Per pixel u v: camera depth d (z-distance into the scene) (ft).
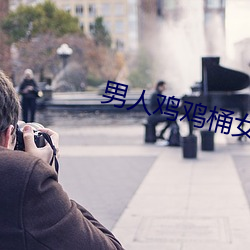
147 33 242.78
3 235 6.78
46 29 168.25
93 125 85.92
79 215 7.13
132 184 36.06
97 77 214.48
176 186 35.22
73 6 349.61
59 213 6.92
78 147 56.80
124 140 63.62
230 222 26.17
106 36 246.27
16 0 197.36
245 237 23.75
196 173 40.16
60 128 81.10
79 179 38.04
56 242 6.85
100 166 43.83
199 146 57.11
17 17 165.37
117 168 42.78
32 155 7.26
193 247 22.53
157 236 24.13
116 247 7.43
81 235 7.00
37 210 6.81
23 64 159.84
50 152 7.78
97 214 28.04
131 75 241.35
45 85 109.40
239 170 41.42
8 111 7.31
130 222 26.43
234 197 31.65
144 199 31.42
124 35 395.34
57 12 185.06
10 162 6.95
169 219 26.91
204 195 32.32
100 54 209.87
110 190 34.09
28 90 75.87
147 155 50.16
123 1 392.68
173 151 53.01
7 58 157.99
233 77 55.26
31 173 6.89
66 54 126.00
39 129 8.20
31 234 6.75
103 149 54.85
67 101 105.70
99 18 248.52
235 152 52.08
